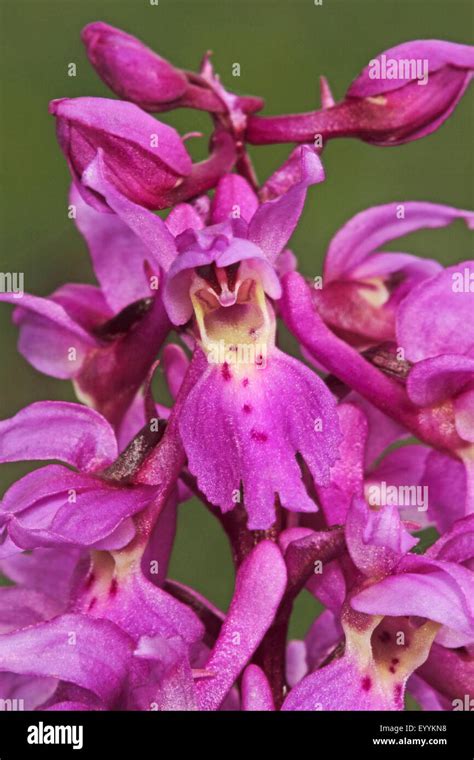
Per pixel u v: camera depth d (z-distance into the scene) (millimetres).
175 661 181
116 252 202
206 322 187
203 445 184
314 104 332
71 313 202
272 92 331
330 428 183
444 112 196
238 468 183
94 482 187
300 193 182
